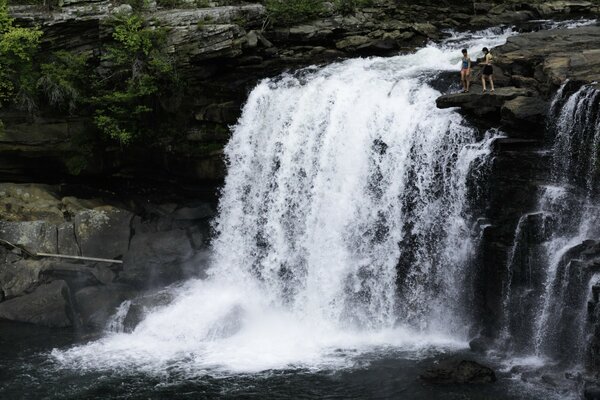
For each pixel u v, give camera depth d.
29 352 29.70
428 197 30.16
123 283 35.78
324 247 32.84
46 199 37.97
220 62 37.91
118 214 37.44
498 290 27.41
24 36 36.09
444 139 29.77
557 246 25.53
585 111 25.80
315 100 34.38
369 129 32.41
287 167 34.62
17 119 37.53
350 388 25.03
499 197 27.59
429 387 24.53
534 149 27.33
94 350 29.83
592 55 29.41
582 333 24.16
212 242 36.72
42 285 34.59
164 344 30.42
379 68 36.56
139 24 37.09
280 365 27.45
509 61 31.78
